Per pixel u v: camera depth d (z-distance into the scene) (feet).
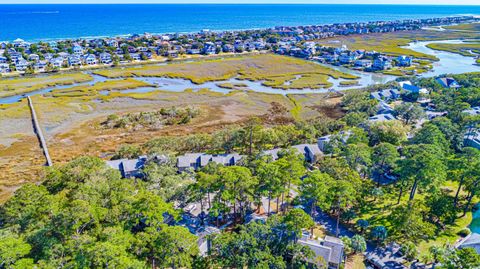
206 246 171.12
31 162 283.59
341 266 155.84
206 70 629.10
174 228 144.97
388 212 202.59
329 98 480.23
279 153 259.39
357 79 590.96
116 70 617.21
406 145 266.36
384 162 234.38
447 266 136.87
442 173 195.11
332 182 182.39
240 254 144.56
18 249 124.47
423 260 157.07
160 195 192.44
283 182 190.49
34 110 396.37
